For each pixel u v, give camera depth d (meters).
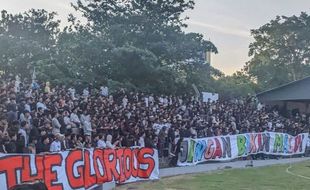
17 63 51.44
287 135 33.00
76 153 15.72
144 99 31.83
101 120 21.52
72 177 15.41
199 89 48.69
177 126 25.66
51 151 15.90
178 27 47.78
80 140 18.78
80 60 41.25
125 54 41.00
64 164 15.09
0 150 14.34
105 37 45.34
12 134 15.16
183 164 24.33
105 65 41.94
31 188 10.98
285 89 50.66
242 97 54.94
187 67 47.00
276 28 80.38
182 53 46.66
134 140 21.27
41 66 39.69
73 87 36.03
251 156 29.86
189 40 47.31
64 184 15.00
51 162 14.55
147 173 20.09
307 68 79.25
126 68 41.59
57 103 22.33
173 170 23.05
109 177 17.48
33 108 21.48
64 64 40.78
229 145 27.73
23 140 15.36
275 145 31.78
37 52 51.91
